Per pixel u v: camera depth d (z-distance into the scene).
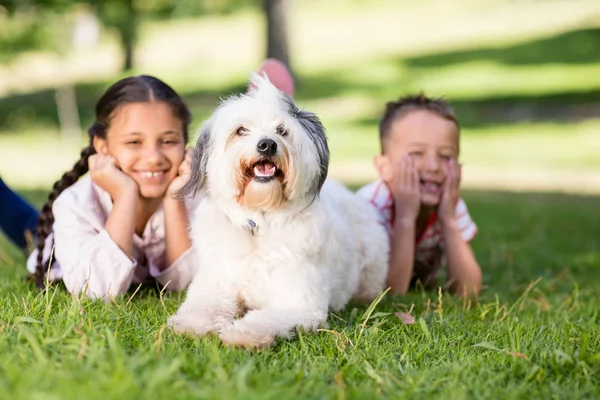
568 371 3.26
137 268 4.82
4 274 5.13
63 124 22.02
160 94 4.61
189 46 36.50
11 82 28.25
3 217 5.71
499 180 13.30
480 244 7.29
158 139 4.57
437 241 5.66
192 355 3.14
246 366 2.86
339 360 3.28
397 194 5.21
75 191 4.70
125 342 3.26
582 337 3.58
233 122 3.93
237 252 3.98
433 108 5.50
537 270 6.28
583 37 31.81
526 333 3.83
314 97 25.23
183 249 4.63
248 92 4.19
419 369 3.28
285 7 23.28
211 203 4.13
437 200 5.37
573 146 17.28
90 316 3.50
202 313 3.75
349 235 4.42
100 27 28.02
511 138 18.62
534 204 10.34
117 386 2.55
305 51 34.47
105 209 4.75
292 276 3.88
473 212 9.45
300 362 3.18
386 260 4.88
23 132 21.00
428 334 3.66
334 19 41.44
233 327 3.53
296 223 3.95
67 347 2.99
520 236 7.80
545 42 31.53
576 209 9.77
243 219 3.99
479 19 38.25
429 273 5.68
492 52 31.05
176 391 2.62
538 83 25.52
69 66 31.05
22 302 3.88
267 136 3.81
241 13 43.19
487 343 3.49
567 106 22.31
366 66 30.03
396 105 5.66
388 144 5.51
